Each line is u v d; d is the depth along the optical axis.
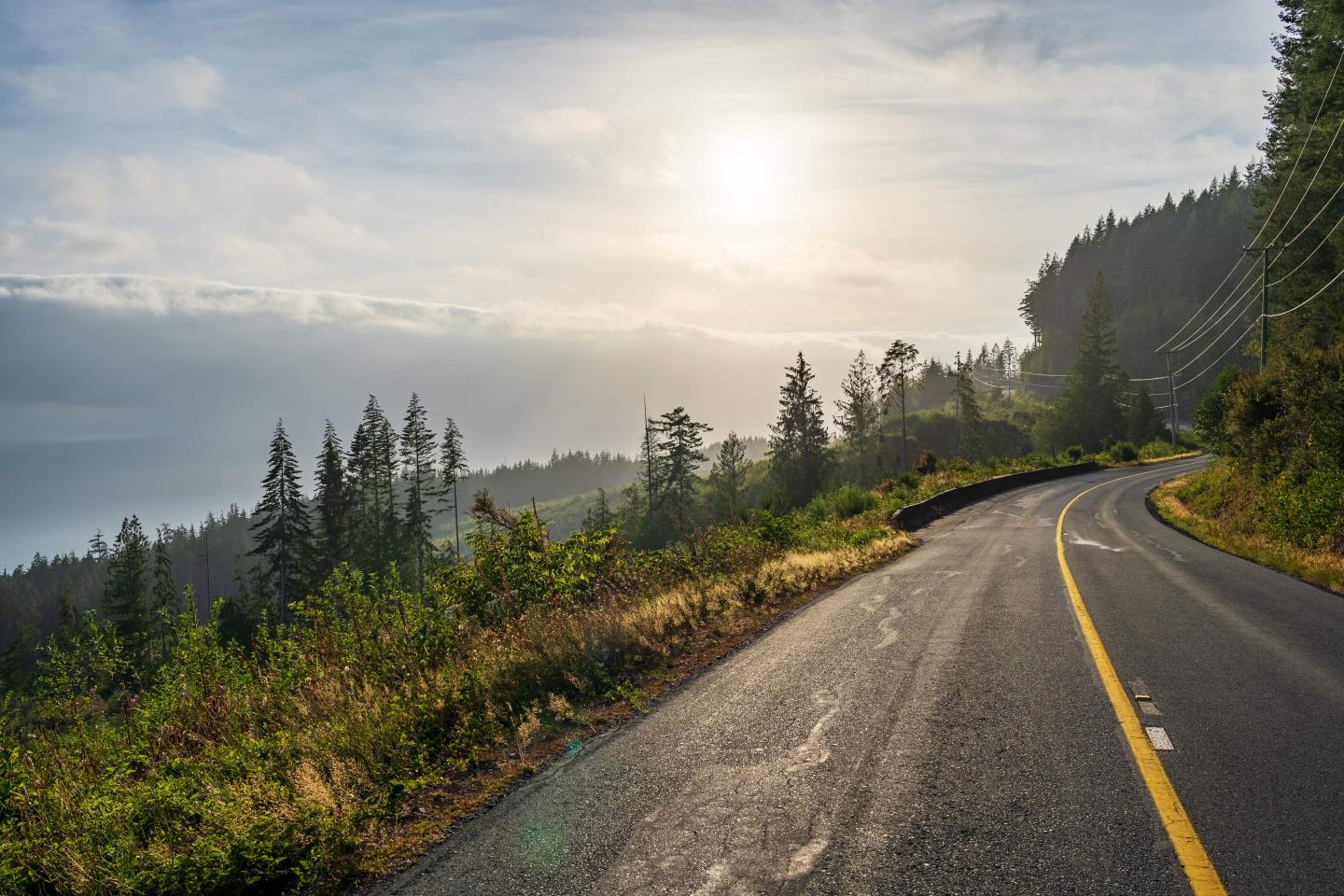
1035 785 4.25
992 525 24.97
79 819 4.55
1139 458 73.50
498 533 10.54
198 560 157.12
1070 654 7.34
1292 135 51.19
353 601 8.74
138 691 6.94
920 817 3.91
